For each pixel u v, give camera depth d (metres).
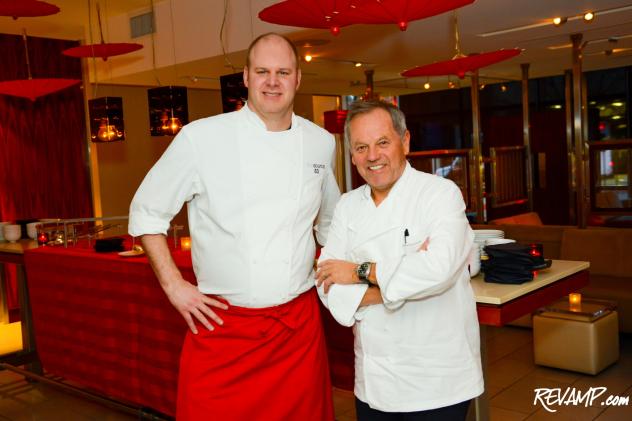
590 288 4.87
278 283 2.15
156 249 2.17
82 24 7.31
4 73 6.91
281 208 2.16
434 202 1.92
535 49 6.64
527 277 2.49
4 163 7.02
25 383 4.61
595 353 4.04
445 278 1.80
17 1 3.88
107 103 5.47
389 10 3.19
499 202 6.91
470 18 5.09
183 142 2.10
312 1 3.11
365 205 2.07
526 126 7.35
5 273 6.54
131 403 4.04
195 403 2.18
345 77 8.00
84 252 3.99
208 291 2.21
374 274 1.92
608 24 5.53
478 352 2.00
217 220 2.13
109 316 3.72
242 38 5.77
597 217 6.29
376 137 1.94
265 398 2.19
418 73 4.66
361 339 2.00
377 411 2.03
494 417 3.51
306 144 2.24
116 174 8.02
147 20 6.67
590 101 9.70
